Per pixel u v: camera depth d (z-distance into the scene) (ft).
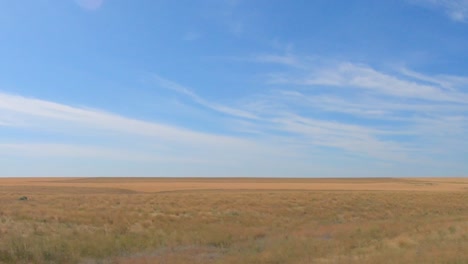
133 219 101.09
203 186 334.85
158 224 98.07
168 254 67.26
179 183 413.59
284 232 95.86
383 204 160.97
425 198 189.47
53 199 144.46
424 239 73.20
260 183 429.38
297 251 65.57
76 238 73.77
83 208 117.60
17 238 66.74
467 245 62.23
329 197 172.96
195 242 80.23
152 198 155.84
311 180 533.55
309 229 99.96
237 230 95.45
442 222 104.22
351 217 132.26
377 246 68.59
